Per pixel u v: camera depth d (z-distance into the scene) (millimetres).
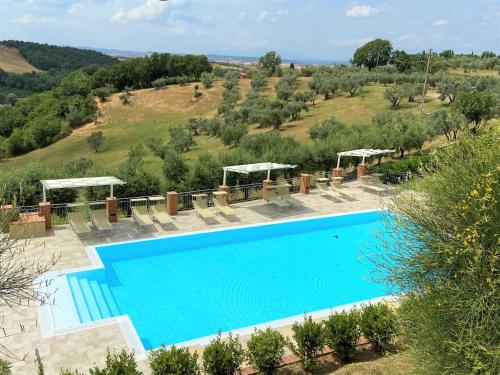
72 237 14570
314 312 10328
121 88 113062
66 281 11469
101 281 12445
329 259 14742
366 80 77750
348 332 7789
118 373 6461
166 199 19562
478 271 4953
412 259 5660
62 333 8922
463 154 5672
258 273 13516
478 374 4848
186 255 14688
